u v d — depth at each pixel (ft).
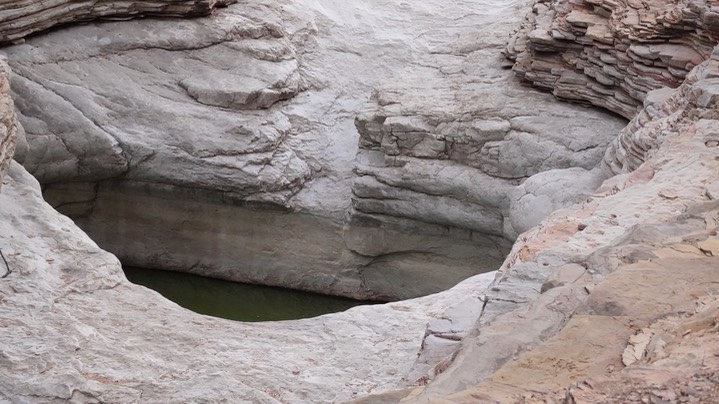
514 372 14.62
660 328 15.43
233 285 53.72
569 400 13.15
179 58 53.93
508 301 20.56
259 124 53.01
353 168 53.21
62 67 51.60
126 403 27.22
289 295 53.57
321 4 61.87
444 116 49.98
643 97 45.60
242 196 52.16
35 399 27.04
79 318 31.96
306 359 31.68
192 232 53.16
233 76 53.88
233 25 55.26
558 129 48.60
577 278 19.15
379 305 35.91
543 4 55.83
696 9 42.63
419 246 51.60
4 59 43.50
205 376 28.48
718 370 13.29
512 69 53.16
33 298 32.22
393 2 64.08
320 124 56.29
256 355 31.63
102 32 53.31
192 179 51.70
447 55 58.54
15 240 34.83
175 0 53.78
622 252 19.71
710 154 29.45
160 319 33.06
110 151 50.49
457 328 23.90
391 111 51.19
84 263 34.83
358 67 59.47
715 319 14.90
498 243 49.85
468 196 49.39
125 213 52.80
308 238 53.21
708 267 17.71
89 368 29.04
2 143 30.42
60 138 50.08
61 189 51.44
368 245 52.29
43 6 50.75
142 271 53.83
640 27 45.14
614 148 42.80
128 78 52.44
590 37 48.08
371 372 30.99
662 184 27.71
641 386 13.14
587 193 43.68
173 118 51.90
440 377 16.20
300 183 53.57
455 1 65.31
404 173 50.26
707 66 38.37
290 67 56.13
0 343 29.30
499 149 48.80
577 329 15.65
